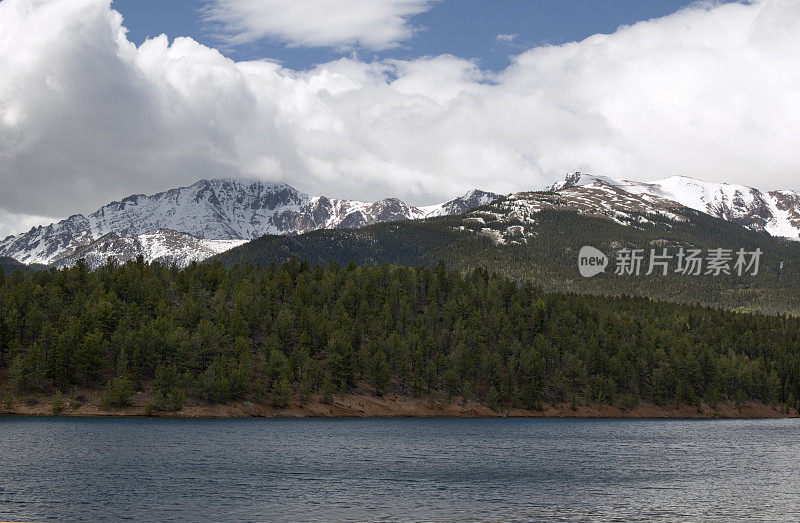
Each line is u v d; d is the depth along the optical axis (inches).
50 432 5757.9
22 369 7057.1
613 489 4023.1
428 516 3257.9
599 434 7411.4
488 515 3307.1
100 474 4028.1
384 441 6156.5
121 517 3083.2
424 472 4507.9
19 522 2947.8
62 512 3132.4
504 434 7185.0
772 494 3919.8
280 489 3774.6
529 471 4667.8
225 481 3956.7
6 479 3791.8
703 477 4507.9
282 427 6939.0
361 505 3442.4
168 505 3321.9
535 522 3193.9
